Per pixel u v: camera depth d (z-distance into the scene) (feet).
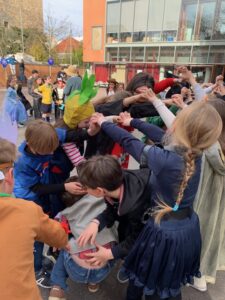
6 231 3.66
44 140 5.77
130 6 55.88
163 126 8.72
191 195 4.84
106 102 7.50
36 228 3.96
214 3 45.32
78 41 135.44
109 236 5.90
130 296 6.18
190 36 49.24
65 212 6.22
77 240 5.37
